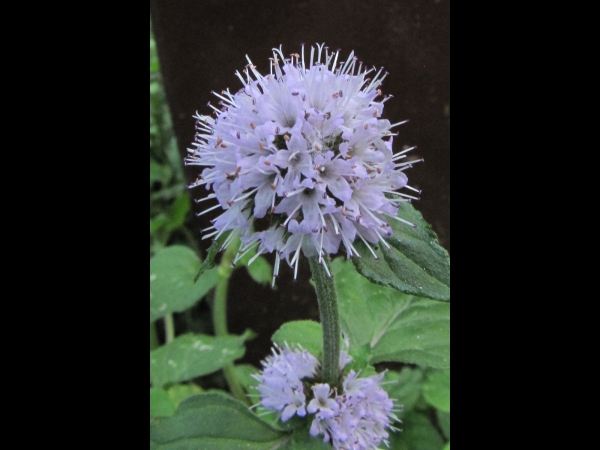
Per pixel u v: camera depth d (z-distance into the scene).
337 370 0.05
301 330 0.06
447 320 0.06
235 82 0.07
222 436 0.05
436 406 0.07
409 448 0.07
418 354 0.06
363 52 0.07
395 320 0.06
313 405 0.05
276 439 0.05
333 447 0.05
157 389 0.07
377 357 0.06
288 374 0.05
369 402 0.05
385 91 0.07
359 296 0.06
